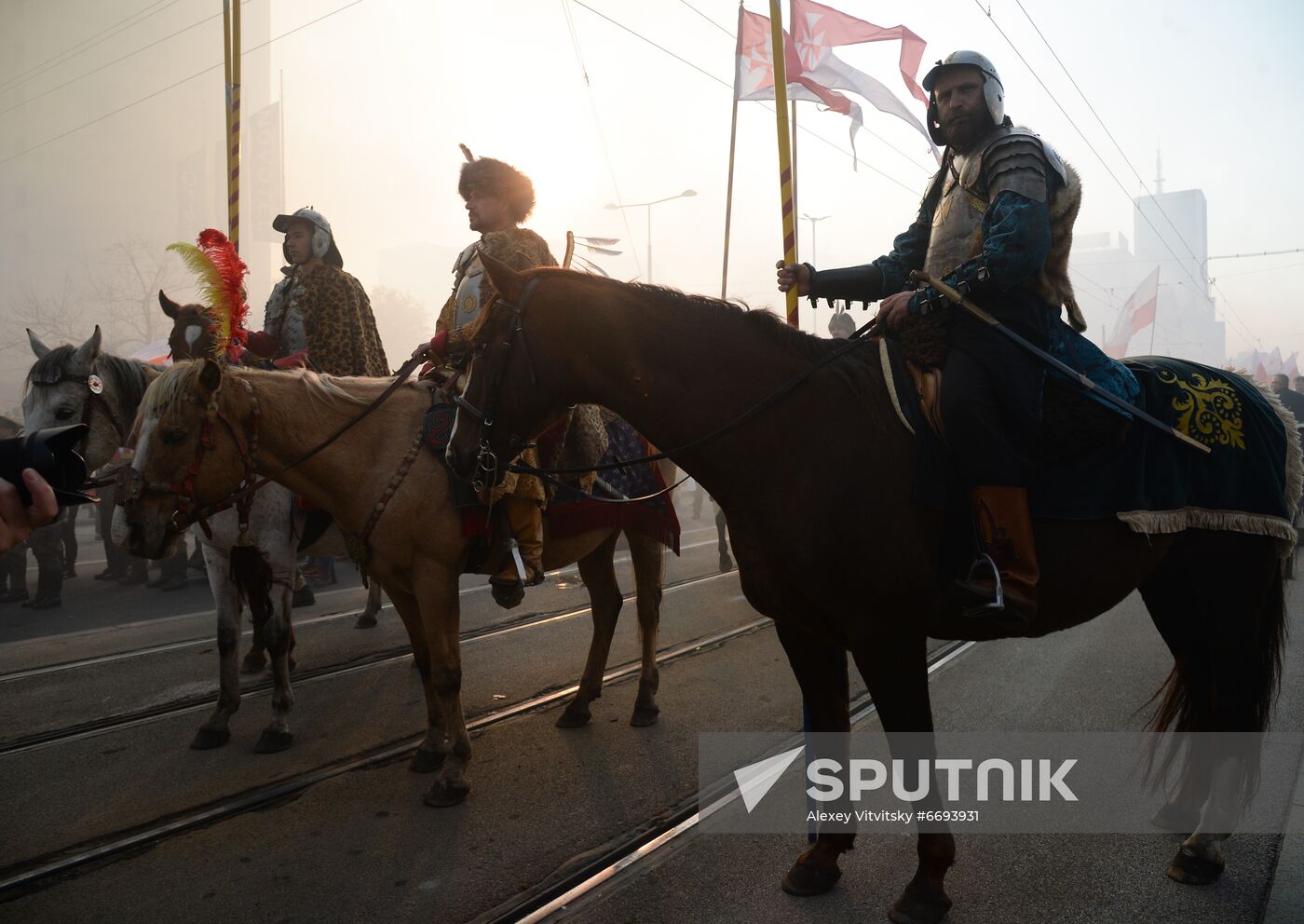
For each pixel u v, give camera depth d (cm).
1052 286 271
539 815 345
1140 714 444
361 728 449
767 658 558
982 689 484
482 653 577
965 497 259
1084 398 266
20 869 306
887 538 249
